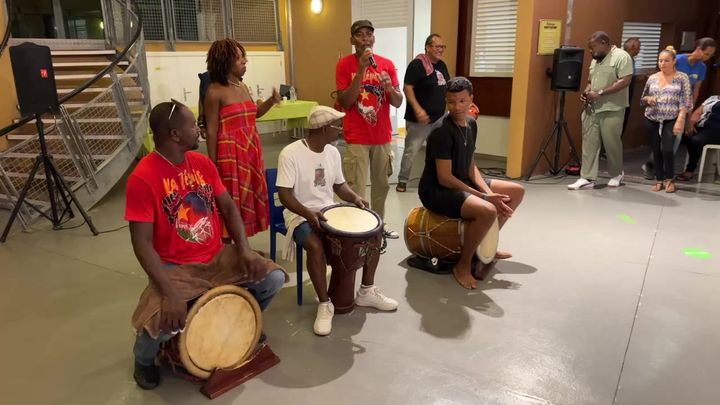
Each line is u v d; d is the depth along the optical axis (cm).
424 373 214
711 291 287
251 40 837
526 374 213
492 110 654
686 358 225
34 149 479
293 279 307
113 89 477
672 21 716
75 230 406
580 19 560
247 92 301
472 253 293
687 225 397
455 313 265
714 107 502
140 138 517
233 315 200
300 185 258
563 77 517
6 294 293
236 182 287
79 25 758
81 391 206
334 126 256
